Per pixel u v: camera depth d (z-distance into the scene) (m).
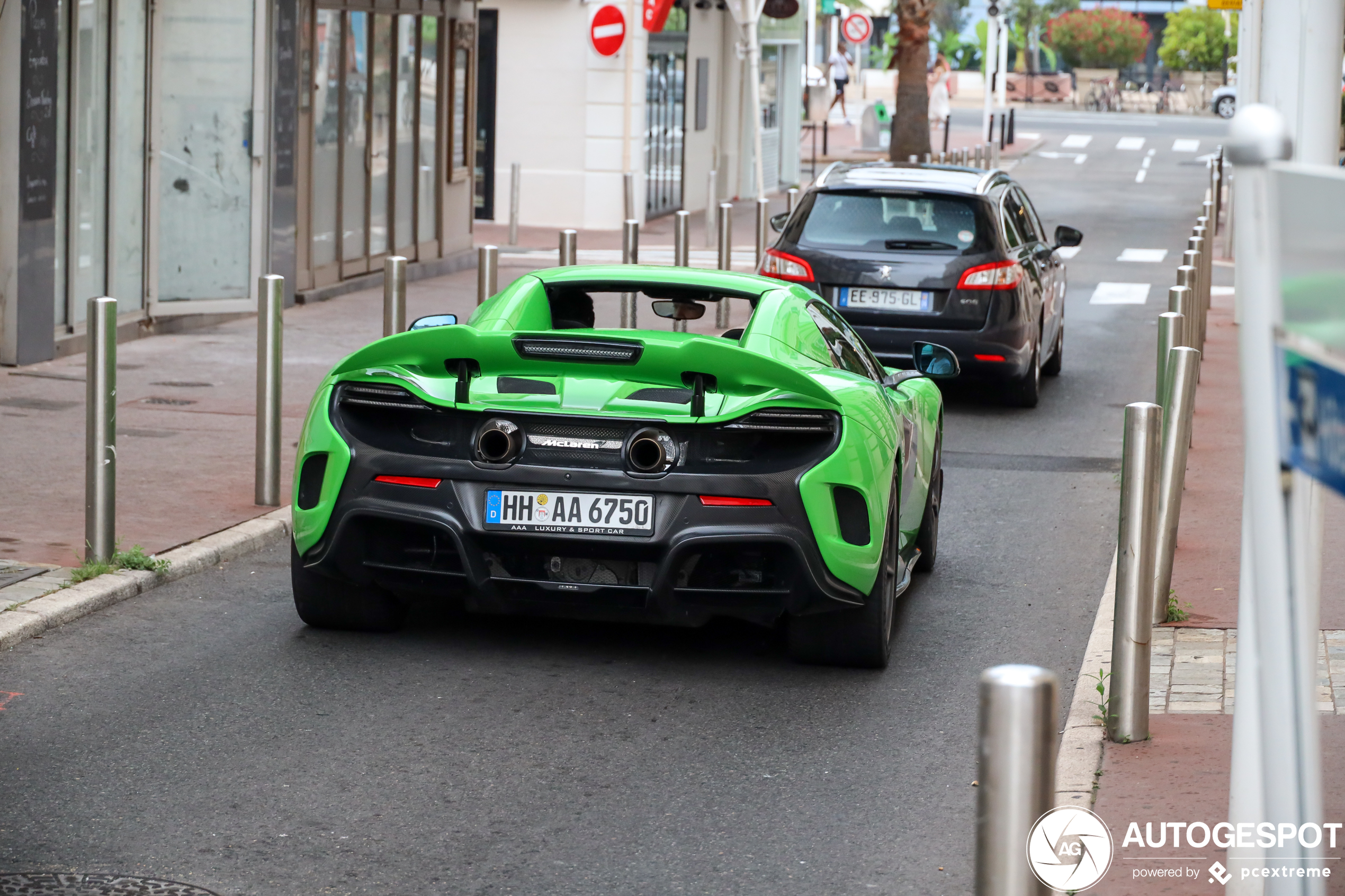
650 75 29.11
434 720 5.48
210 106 15.02
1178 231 28.58
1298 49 4.25
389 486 5.90
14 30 11.82
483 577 5.84
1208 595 7.24
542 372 5.90
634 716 5.60
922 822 4.71
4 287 12.12
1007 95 81.12
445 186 20.61
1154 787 4.86
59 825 4.50
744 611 5.82
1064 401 13.47
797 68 37.94
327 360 13.47
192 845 4.39
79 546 7.47
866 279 12.25
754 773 5.08
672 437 5.75
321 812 4.66
